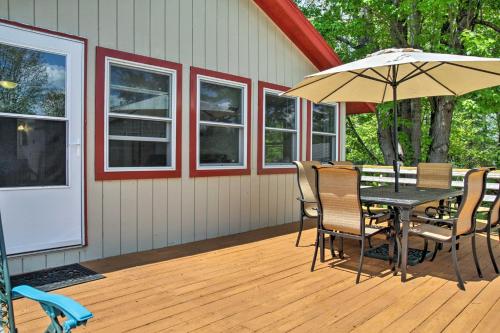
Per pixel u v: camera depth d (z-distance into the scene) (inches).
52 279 129.5
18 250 133.0
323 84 172.2
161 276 134.3
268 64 227.0
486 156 509.0
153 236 172.1
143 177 166.9
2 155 129.8
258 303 110.7
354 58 453.7
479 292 120.7
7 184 131.1
